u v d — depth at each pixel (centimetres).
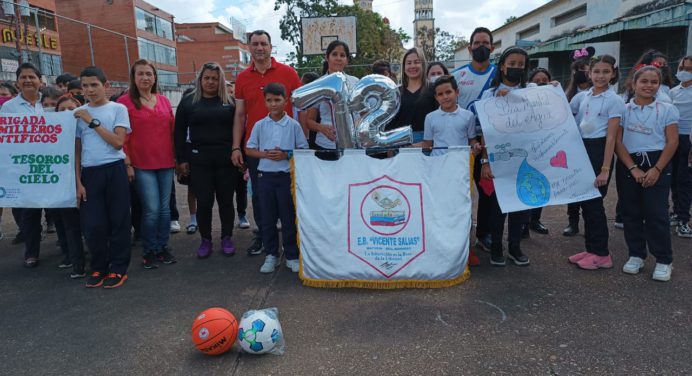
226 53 5300
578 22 2259
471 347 277
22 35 1959
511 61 396
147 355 282
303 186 384
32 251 460
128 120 401
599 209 395
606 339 281
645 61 523
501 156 391
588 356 263
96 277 400
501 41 3209
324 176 382
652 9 1686
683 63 490
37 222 459
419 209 370
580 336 286
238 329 277
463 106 457
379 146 389
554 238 495
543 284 369
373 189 374
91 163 387
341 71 437
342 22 2330
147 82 423
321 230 376
